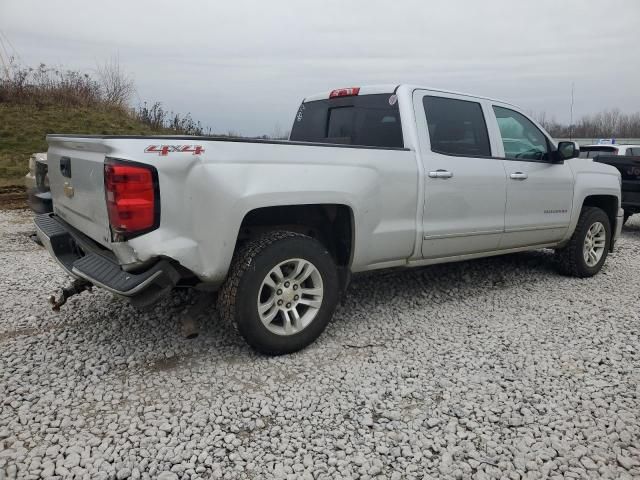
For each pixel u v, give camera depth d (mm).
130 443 2521
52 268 5594
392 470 2375
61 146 3732
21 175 11695
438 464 2418
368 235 3783
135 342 3676
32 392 2965
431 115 4336
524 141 5125
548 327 4113
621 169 9148
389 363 3436
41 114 15828
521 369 3369
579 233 5520
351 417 2785
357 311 4418
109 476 2293
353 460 2434
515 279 5523
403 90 4246
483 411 2861
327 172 3490
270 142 3277
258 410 2836
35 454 2416
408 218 4043
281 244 3318
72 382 3092
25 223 8469
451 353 3605
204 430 2643
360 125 4566
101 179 2973
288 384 3125
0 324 3971
